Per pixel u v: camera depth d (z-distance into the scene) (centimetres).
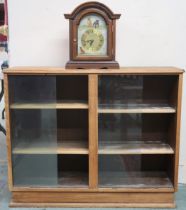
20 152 215
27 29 234
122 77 208
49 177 221
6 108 202
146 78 219
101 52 207
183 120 241
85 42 206
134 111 209
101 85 205
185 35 232
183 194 230
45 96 212
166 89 222
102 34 206
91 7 203
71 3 230
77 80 218
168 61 236
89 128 204
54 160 220
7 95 201
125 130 222
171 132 217
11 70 198
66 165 230
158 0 229
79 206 212
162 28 232
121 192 212
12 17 233
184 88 237
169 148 218
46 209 209
